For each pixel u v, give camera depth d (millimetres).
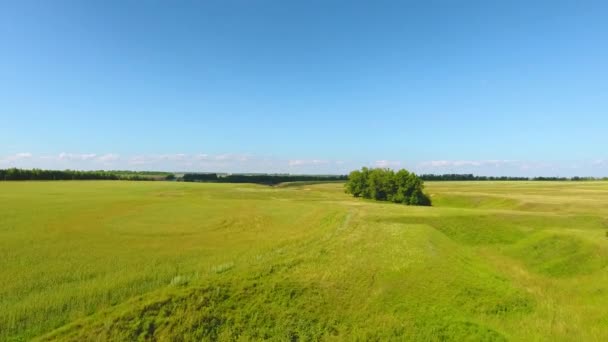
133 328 12547
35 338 11352
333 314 15961
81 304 13969
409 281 19719
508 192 100375
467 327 15656
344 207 54000
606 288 22703
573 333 16828
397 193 92375
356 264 21484
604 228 40906
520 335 16188
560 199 72312
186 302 14570
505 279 23000
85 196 59406
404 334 15008
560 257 29672
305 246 26344
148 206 47625
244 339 13641
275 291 16781
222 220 38312
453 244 31734
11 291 14984
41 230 28344
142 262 20312
